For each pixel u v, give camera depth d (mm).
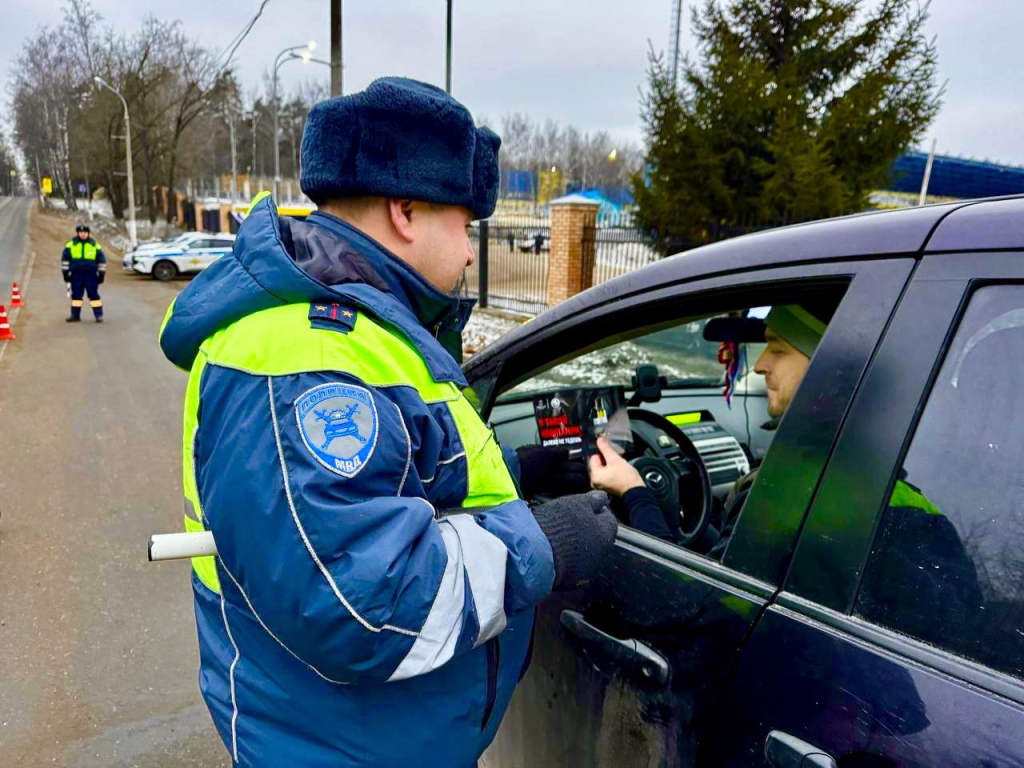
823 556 915
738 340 1729
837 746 826
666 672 1069
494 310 13516
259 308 883
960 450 825
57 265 24438
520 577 873
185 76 38281
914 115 9055
